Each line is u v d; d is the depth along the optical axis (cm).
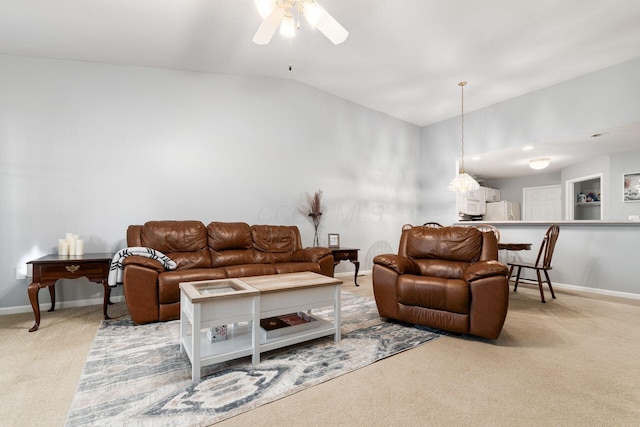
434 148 646
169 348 220
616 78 402
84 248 338
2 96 310
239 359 204
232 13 278
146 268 271
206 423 138
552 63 402
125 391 164
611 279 404
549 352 215
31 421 139
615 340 238
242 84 438
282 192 471
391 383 173
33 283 260
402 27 334
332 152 528
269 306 207
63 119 331
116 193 354
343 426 136
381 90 504
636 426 136
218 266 356
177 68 388
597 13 305
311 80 476
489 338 231
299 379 177
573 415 144
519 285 464
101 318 289
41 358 203
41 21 267
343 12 307
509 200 830
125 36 301
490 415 144
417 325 272
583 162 627
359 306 335
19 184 313
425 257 310
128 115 362
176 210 387
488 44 363
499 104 536
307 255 387
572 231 439
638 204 524
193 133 400
